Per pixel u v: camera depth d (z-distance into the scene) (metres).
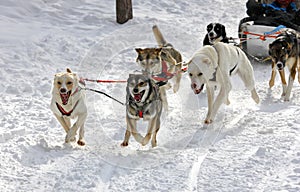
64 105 9.07
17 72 14.13
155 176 8.06
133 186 7.70
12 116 10.91
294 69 12.67
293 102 12.38
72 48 16.52
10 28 17.80
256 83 14.25
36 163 8.53
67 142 9.35
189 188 7.62
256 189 7.50
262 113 11.50
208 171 8.24
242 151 9.12
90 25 19.28
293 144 9.27
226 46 11.37
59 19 19.75
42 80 13.71
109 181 7.86
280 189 7.41
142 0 23.52
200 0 24.61
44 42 16.70
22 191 7.50
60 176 8.00
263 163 8.48
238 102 12.51
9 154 8.82
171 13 22.38
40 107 11.64
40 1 21.11
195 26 20.31
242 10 23.59
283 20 15.41
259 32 15.53
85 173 8.09
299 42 13.02
